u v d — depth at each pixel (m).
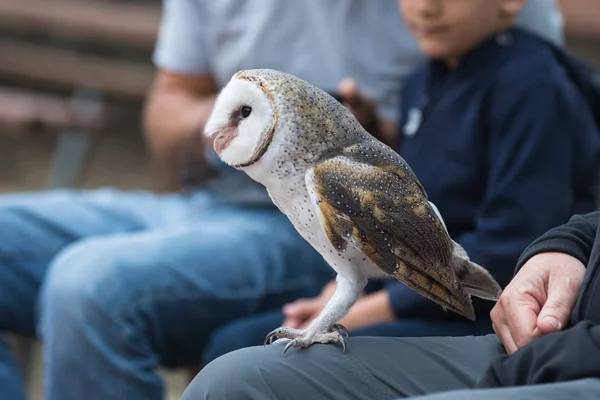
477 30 4.10
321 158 2.79
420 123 4.19
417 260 2.83
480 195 4.11
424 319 4.00
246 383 2.75
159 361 4.58
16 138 10.23
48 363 4.43
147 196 5.44
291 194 2.82
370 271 2.88
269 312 4.71
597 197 4.31
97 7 10.16
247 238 4.70
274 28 4.94
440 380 2.84
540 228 3.92
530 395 2.37
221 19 5.09
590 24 9.11
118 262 4.46
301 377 2.76
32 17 9.92
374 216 2.77
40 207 5.12
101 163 9.88
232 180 4.92
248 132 2.78
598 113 4.30
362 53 4.87
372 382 2.79
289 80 2.80
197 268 4.56
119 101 10.01
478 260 3.91
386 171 2.81
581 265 2.94
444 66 4.31
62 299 4.40
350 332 3.94
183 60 5.40
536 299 2.88
